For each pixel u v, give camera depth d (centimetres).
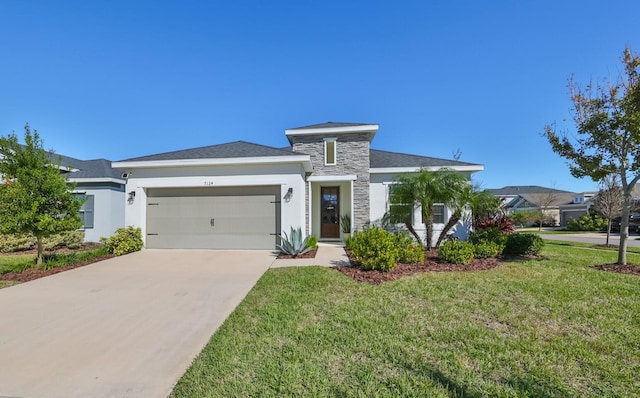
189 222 1176
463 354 335
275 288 614
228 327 417
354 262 877
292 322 429
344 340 370
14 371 310
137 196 1170
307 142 1402
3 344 373
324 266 847
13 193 753
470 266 820
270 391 269
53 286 650
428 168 1155
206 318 462
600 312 461
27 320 455
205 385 281
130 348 362
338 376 291
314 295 562
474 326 413
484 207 1108
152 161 1138
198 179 1162
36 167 805
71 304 530
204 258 984
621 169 820
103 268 831
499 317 445
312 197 1479
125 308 509
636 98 739
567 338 374
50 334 404
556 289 587
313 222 1479
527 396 261
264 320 439
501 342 363
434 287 607
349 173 1369
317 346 355
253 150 1262
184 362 329
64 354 347
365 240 791
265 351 345
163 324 438
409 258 846
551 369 304
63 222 816
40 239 823
